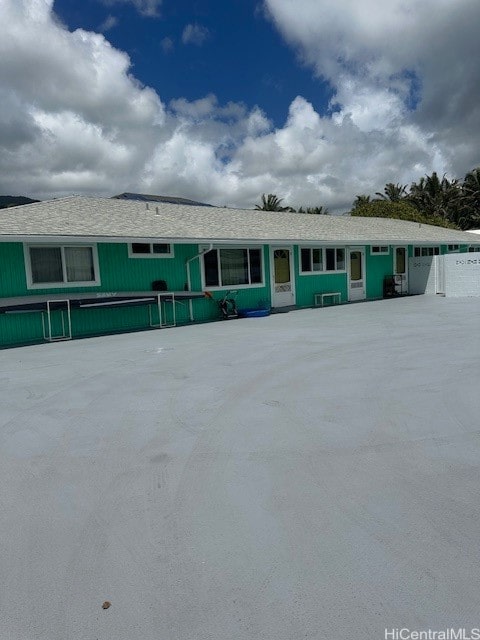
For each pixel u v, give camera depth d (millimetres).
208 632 1965
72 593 2217
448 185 48500
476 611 2023
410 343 8367
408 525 2660
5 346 9969
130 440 4066
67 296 10938
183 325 12805
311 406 4832
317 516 2787
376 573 2275
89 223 12289
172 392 5555
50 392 5762
